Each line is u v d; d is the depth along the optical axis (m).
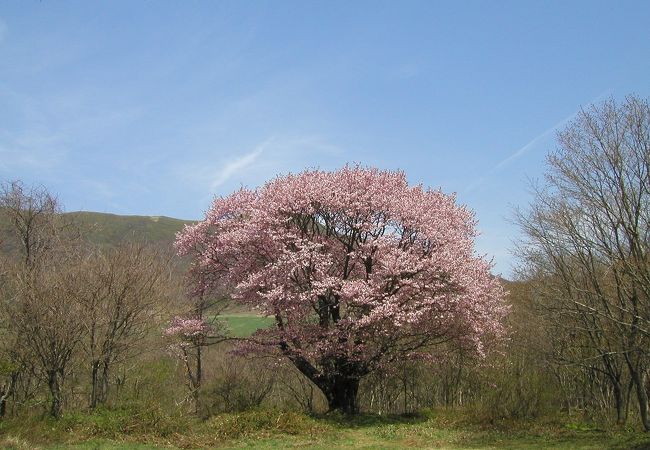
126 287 20.77
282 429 20.25
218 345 28.98
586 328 22.00
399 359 24.86
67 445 16.47
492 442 19.17
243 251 25.14
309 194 24.16
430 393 34.28
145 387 22.03
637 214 19.27
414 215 24.16
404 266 22.70
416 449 17.84
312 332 23.83
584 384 26.83
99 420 18.16
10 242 25.41
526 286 27.95
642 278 19.03
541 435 20.61
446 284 23.14
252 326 33.31
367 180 25.31
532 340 25.03
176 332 24.55
